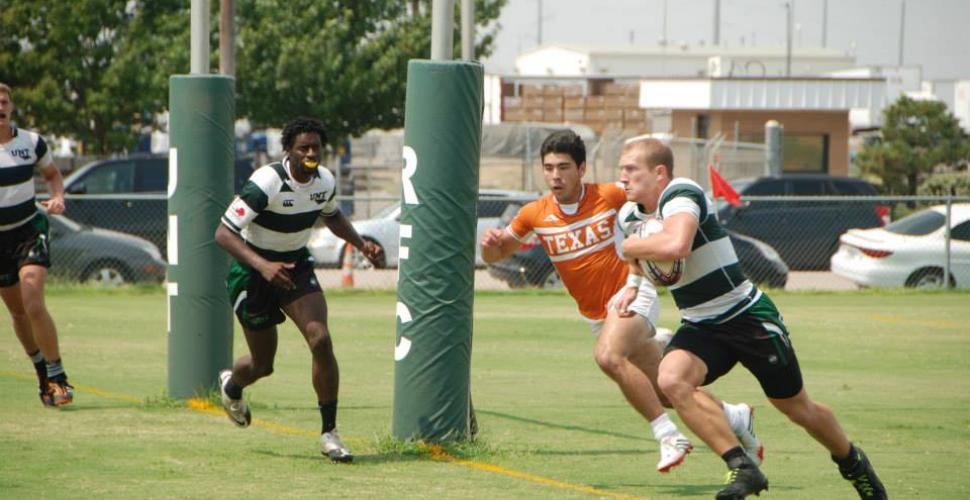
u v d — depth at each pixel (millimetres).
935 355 40781
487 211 71875
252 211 20828
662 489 20156
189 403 27547
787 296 61656
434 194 22234
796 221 73625
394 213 72500
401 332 22766
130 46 92500
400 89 95375
